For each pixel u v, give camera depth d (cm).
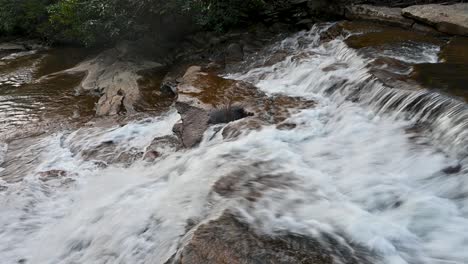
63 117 702
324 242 299
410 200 334
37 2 1293
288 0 934
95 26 983
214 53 902
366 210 336
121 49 964
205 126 525
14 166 554
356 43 666
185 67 862
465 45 601
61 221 425
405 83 479
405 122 438
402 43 644
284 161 421
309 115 521
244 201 352
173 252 313
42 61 1066
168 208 380
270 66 757
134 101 730
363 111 491
